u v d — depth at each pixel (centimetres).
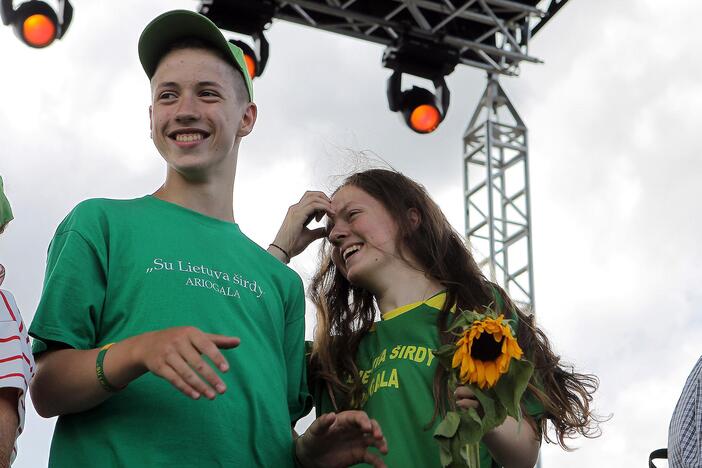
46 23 838
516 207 955
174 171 416
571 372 458
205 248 402
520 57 924
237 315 395
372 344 454
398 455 418
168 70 414
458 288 455
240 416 381
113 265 387
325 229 486
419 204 474
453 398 387
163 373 333
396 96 912
